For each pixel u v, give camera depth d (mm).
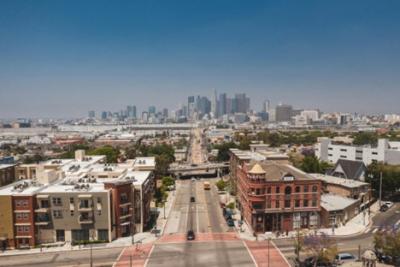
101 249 79438
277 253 76125
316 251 65375
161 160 174125
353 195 113375
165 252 77188
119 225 86688
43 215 82375
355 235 87625
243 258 73312
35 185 91312
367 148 164500
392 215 105875
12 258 74875
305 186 92062
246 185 97938
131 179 94938
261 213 90000
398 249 64750
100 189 86438
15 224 80875
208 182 158125
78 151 145750
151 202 117000
